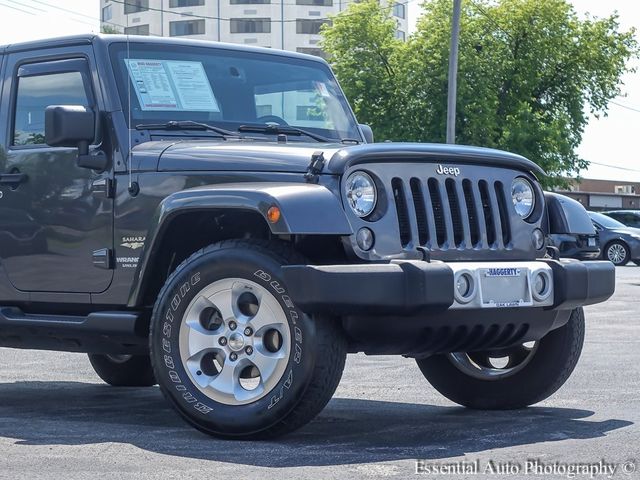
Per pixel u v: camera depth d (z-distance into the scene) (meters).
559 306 5.84
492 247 5.90
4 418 6.45
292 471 4.77
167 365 5.62
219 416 5.47
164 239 5.83
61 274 6.36
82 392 7.79
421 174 5.67
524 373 6.52
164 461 5.00
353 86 45.56
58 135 6.05
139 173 6.02
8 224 6.59
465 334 5.66
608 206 80.75
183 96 6.48
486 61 45.56
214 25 97.06
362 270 5.18
